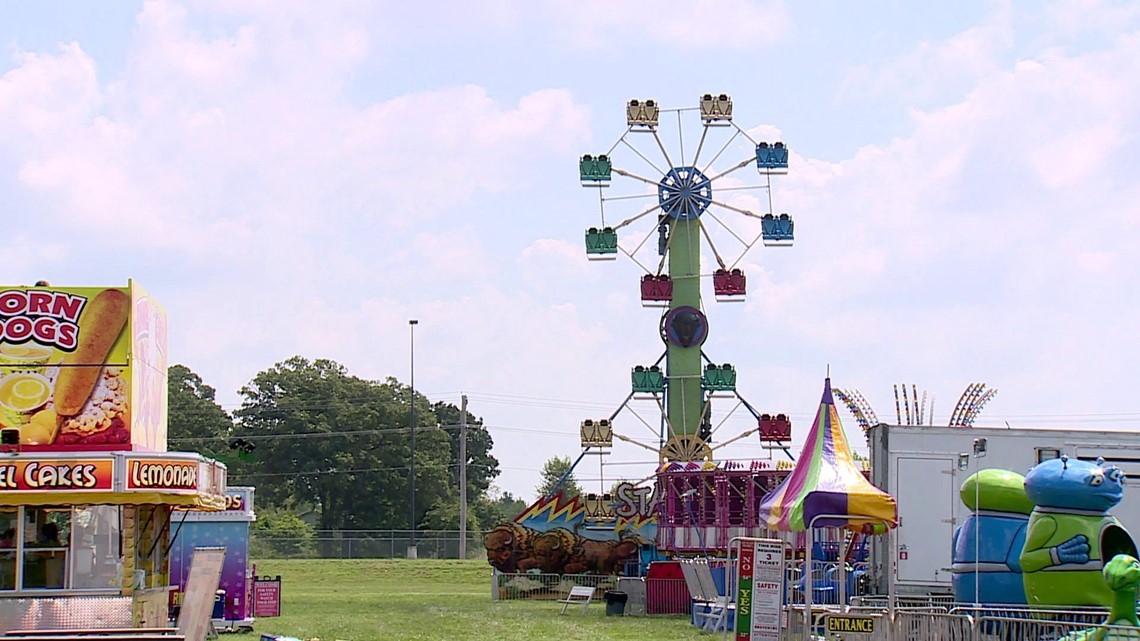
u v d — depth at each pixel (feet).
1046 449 111.86
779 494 90.99
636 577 175.01
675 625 134.82
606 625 135.03
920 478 111.96
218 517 124.06
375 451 428.15
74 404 101.65
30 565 97.40
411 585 260.62
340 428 428.56
